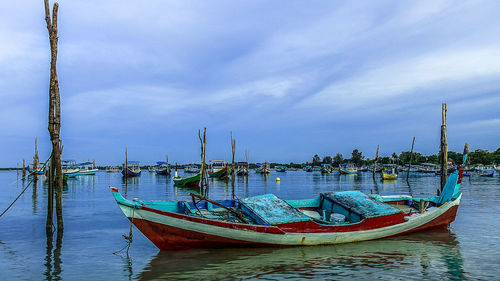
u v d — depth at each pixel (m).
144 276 10.72
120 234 16.83
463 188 45.12
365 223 14.88
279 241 13.48
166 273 10.97
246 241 13.31
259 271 11.11
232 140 57.00
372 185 57.09
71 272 11.16
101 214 23.69
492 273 10.94
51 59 15.73
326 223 15.38
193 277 10.59
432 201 19.30
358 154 187.75
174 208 15.46
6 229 18.11
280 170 140.38
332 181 72.38
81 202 31.38
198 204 15.92
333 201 16.78
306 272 11.02
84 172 103.38
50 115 16.00
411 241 15.13
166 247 13.22
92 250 13.82
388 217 15.45
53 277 10.69
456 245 14.45
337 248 13.85
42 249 14.00
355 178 87.62
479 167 116.31
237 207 15.88
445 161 29.66
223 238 13.13
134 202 13.47
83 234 16.86
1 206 28.27
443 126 29.91
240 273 10.92
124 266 11.72
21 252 13.53
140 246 14.41
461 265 11.77
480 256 12.85
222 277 10.58
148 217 12.77
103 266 11.74
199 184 56.06
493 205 26.70
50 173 17.00
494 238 15.70
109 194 40.34
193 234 12.98
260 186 56.78
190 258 12.49
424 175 103.50
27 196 37.25
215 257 12.59
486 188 45.03
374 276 10.66
